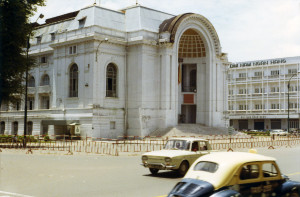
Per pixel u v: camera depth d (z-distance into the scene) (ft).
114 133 146.61
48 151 94.58
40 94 167.32
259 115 234.79
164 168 49.34
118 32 151.64
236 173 27.81
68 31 153.48
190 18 159.94
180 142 53.62
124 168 59.82
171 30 153.79
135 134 148.15
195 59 173.78
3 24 72.95
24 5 80.43
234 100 248.93
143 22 154.81
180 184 27.78
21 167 59.93
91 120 139.95
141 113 146.82
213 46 169.78
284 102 225.76
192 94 173.27
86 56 145.07
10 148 102.58
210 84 168.35
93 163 67.10
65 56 153.79
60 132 156.97
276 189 29.76
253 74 242.17
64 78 153.79
